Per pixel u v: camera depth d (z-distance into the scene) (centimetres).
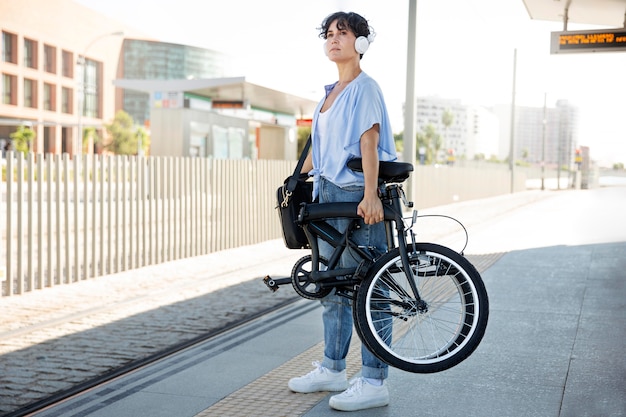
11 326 597
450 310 358
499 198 3550
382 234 374
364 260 355
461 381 418
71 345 533
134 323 612
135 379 438
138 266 973
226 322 619
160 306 691
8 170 733
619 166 18812
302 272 377
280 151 2812
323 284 362
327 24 380
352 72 380
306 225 369
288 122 2820
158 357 496
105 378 445
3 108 6750
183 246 1084
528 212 2220
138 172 968
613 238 1310
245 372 449
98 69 8638
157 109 2083
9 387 427
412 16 1415
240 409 376
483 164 5600
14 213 975
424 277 356
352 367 455
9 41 6819
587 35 1450
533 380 420
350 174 368
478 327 347
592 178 7012
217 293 768
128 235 951
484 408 370
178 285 823
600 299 689
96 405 387
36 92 7206
